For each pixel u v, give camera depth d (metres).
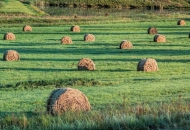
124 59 107.38
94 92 63.97
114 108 43.69
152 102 52.97
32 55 115.88
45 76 83.38
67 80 78.31
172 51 123.25
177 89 65.50
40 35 172.25
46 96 62.34
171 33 179.00
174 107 39.50
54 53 120.25
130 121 34.03
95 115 37.62
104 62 102.06
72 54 118.00
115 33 179.00
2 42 148.62
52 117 39.81
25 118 38.81
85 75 84.25
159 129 32.81
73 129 33.97
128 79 79.12
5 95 64.12
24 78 81.31
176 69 91.50
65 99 45.41
